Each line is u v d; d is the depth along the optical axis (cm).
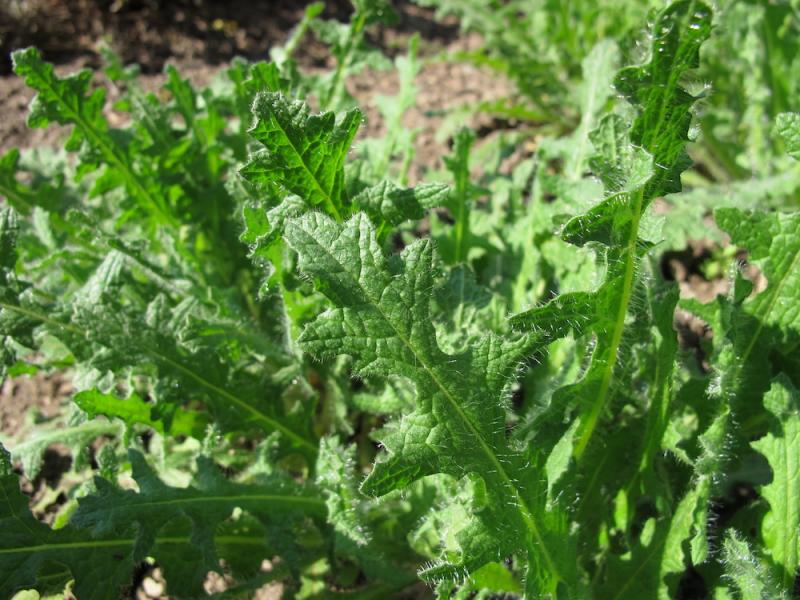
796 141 29
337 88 49
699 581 40
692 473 35
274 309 47
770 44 56
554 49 72
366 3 47
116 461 37
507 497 28
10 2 80
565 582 31
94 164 46
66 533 33
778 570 31
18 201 50
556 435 32
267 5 89
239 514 41
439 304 40
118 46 81
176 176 49
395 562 40
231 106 48
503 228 48
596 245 27
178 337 38
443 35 88
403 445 26
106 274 38
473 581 31
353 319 25
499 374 28
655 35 23
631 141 25
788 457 30
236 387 39
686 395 35
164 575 35
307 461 42
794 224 32
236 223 49
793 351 35
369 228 26
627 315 31
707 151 65
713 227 58
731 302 32
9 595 31
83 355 37
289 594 39
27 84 43
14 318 35
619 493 36
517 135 68
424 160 70
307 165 30
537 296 43
